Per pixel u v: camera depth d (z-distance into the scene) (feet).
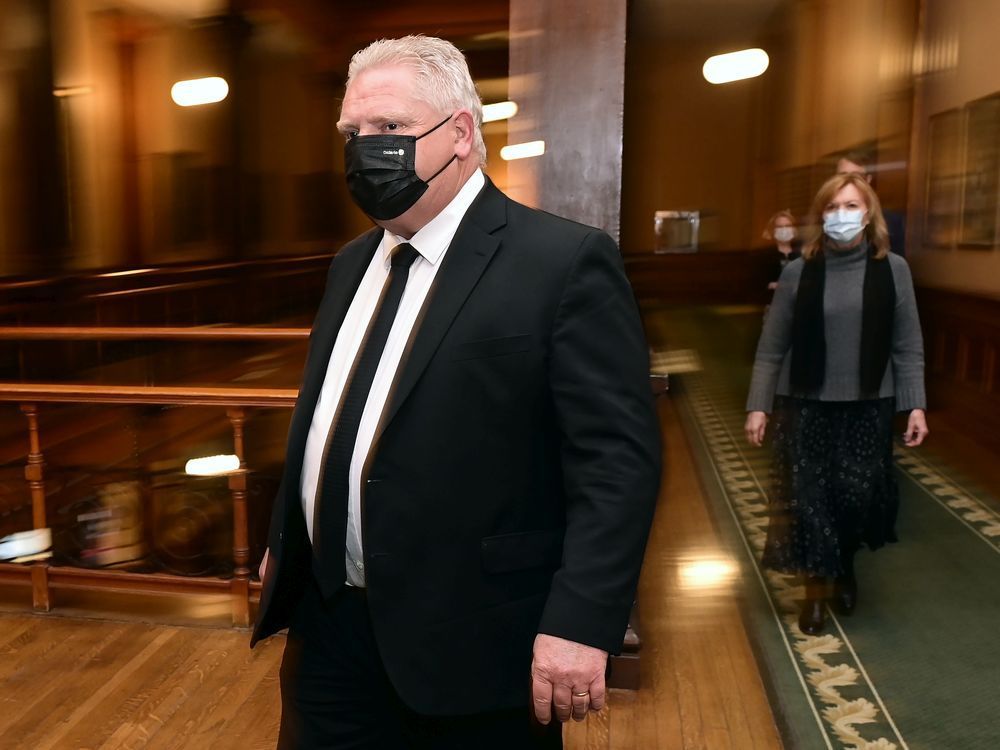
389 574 4.43
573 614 4.05
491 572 4.42
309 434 4.99
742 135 43.45
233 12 33.91
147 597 11.86
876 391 10.16
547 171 9.74
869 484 10.44
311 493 4.86
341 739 5.01
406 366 4.38
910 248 26.02
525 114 9.71
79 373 23.16
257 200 37.68
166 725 8.83
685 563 13.55
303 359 28.66
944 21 23.43
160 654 10.30
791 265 10.68
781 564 10.91
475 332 4.33
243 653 10.33
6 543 11.58
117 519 12.29
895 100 26.25
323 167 46.16
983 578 12.84
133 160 28.40
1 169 21.98
